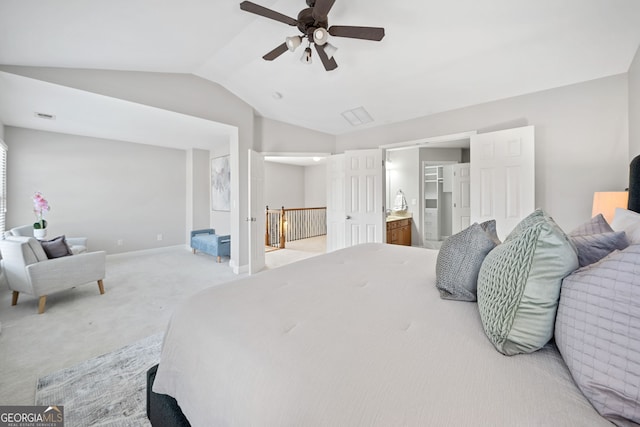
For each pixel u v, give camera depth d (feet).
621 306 1.98
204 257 17.12
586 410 1.89
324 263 5.87
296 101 12.57
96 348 6.54
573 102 8.97
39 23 6.35
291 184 29.19
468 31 7.57
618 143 8.27
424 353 2.56
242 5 5.76
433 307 3.63
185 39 8.34
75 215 15.25
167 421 3.48
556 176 9.29
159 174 18.66
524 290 2.60
